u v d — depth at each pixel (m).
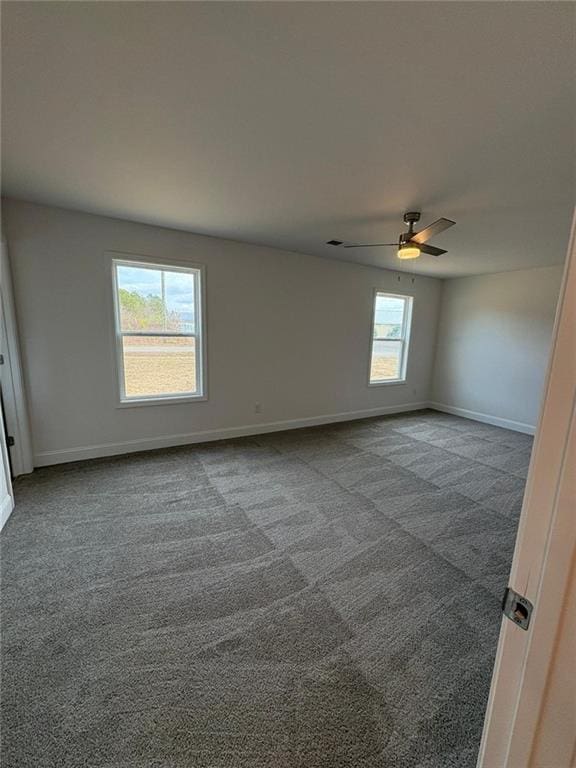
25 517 2.40
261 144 1.85
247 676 1.33
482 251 3.93
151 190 2.49
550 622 0.48
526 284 4.84
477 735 1.15
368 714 1.21
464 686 1.32
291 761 1.07
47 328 3.05
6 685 1.27
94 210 2.97
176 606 1.67
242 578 1.87
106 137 1.80
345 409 5.29
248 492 2.87
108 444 3.51
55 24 1.11
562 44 1.14
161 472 3.20
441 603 1.74
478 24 1.08
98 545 2.12
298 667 1.38
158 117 1.63
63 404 3.23
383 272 5.27
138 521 2.40
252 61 1.27
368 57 1.24
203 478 3.11
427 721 1.19
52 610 1.62
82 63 1.29
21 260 2.87
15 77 1.36
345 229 3.32
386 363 5.72
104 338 3.33
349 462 3.61
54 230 2.97
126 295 3.47
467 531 2.39
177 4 1.04
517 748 0.54
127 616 1.60
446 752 1.11
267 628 1.55
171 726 1.15
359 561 2.04
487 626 1.60
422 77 1.33
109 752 1.08
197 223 3.25
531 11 1.03
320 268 4.64
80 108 1.56
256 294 4.16
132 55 1.25
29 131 1.75
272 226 3.29
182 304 3.79
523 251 3.87
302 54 1.23
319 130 1.71
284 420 4.69
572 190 2.30
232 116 1.61
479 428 5.04
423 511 2.65
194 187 2.42
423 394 6.19
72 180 2.34
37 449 3.16
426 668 1.39
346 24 1.10
